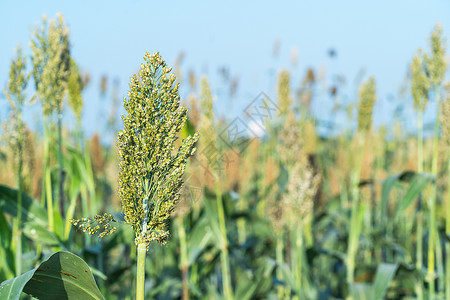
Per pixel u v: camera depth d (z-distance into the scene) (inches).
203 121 244.2
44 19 210.2
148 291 288.7
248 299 280.1
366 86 308.8
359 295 265.7
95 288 117.0
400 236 425.7
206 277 308.8
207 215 276.2
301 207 271.3
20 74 202.4
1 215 203.5
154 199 107.2
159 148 104.6
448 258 261.3
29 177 247.1
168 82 105.0
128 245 287.9
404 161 524.1
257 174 471.2
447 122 253.6
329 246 379.9
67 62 214.2
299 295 276.5
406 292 347.3
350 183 424.5
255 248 393.7
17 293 109.3
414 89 261.9
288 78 318.7
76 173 241.6
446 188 392.5
